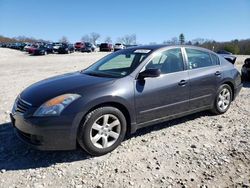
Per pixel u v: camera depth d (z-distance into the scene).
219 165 4.01
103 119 4.27
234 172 3.83
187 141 4.84
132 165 4.03
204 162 4.10
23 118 4.05
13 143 4.77
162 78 4.93
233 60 12.48
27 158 4.27
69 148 4.09
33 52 37.97
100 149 4.25
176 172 3.84
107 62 5.48
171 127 5.49
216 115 6.22
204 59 5.86
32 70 16.20
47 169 3.95
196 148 4.55
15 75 13.68
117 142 4.44
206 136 5.05
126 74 4.67
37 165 4.06
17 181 3.65
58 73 14.52
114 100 4.30
